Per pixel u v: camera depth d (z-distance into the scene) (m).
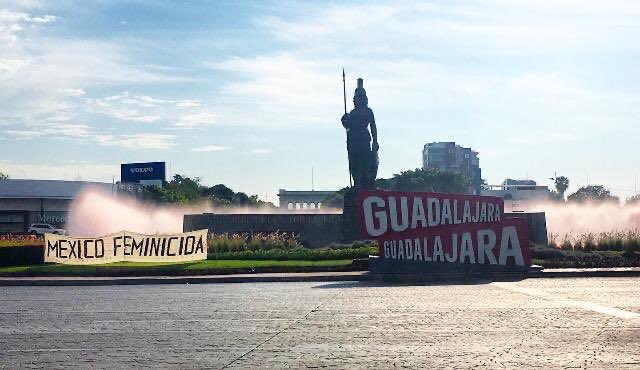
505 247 32.28
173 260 38.34
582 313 18.77
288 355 13.59
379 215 32.41
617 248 41.88
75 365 13.07
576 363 12.34
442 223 32.31
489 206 32.44
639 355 13.02
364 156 48.78
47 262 38.31
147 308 21.83
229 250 44.25
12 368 12.88
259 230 49.84
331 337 15.59
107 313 20.77
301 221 49.53
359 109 49.19
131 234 38.44
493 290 25.80
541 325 16.73
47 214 99.56
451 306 20.80
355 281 31.42
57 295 26.95
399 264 32.12
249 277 32.12
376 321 17.91
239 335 16.16
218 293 26.42
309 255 38.50
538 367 12.05
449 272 32.12
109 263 38.19
